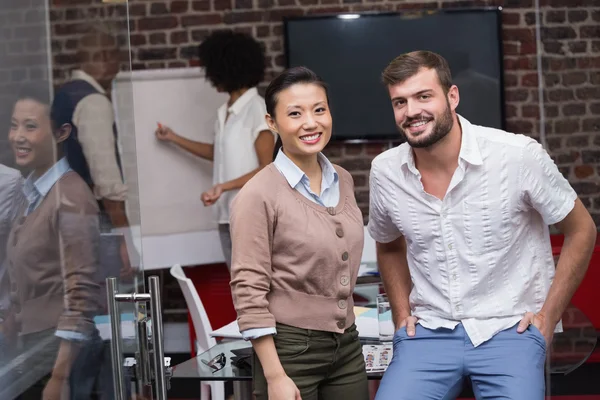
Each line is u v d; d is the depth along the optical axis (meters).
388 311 3.03
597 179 5.51
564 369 3.04
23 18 1.58
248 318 2.37
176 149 6.14
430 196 2.60
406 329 2.71
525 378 2.50
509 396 2.49
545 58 5.44
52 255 1.68
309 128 2.40
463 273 2.62
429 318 2.68
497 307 2.61
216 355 3.03
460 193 2.57
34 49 1.61
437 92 2.51
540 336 2.58
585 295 5.41
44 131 1.64
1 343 1.50
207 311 5.78
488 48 6.62
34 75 1.61
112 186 1.95
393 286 2.88
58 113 1.69
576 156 5.51
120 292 1.98
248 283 2.37
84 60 1.81
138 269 2.12
